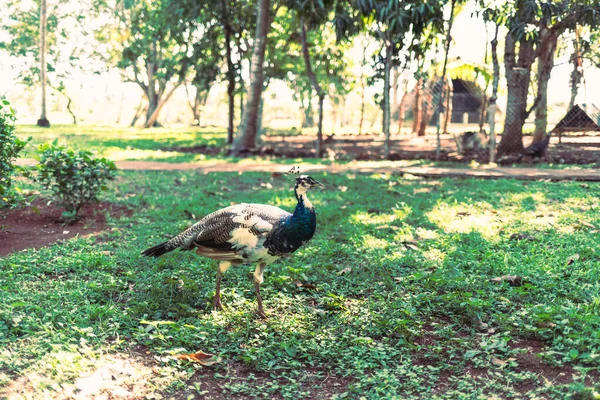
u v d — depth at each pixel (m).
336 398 4.34
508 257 7.58
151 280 6.68
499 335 5.34
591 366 4.77
